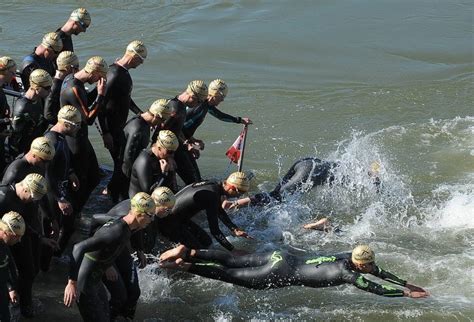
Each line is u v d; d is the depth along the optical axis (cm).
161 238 2295
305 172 2544
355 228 2420
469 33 4338
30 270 1864
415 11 4703
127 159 2256
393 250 2294
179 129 2336
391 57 3994
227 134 3114
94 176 2289
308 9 4700
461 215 2483
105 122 2397
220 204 2122
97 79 2238
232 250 2094
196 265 1998
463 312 2003
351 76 3747
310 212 2492
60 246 2169
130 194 2123
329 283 1922
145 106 3338
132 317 1931
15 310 1941
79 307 1742
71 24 2598
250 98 3466
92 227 1870
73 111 2025
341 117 3306
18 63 3762
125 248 1872
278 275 1967
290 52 4034
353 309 2017
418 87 3625
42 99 2388
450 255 2262
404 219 2481
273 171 2814
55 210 2066
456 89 3609
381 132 3144
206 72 3756
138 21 4450
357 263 1873
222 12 4622
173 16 4544
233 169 2817
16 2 4725
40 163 1877
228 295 2072
